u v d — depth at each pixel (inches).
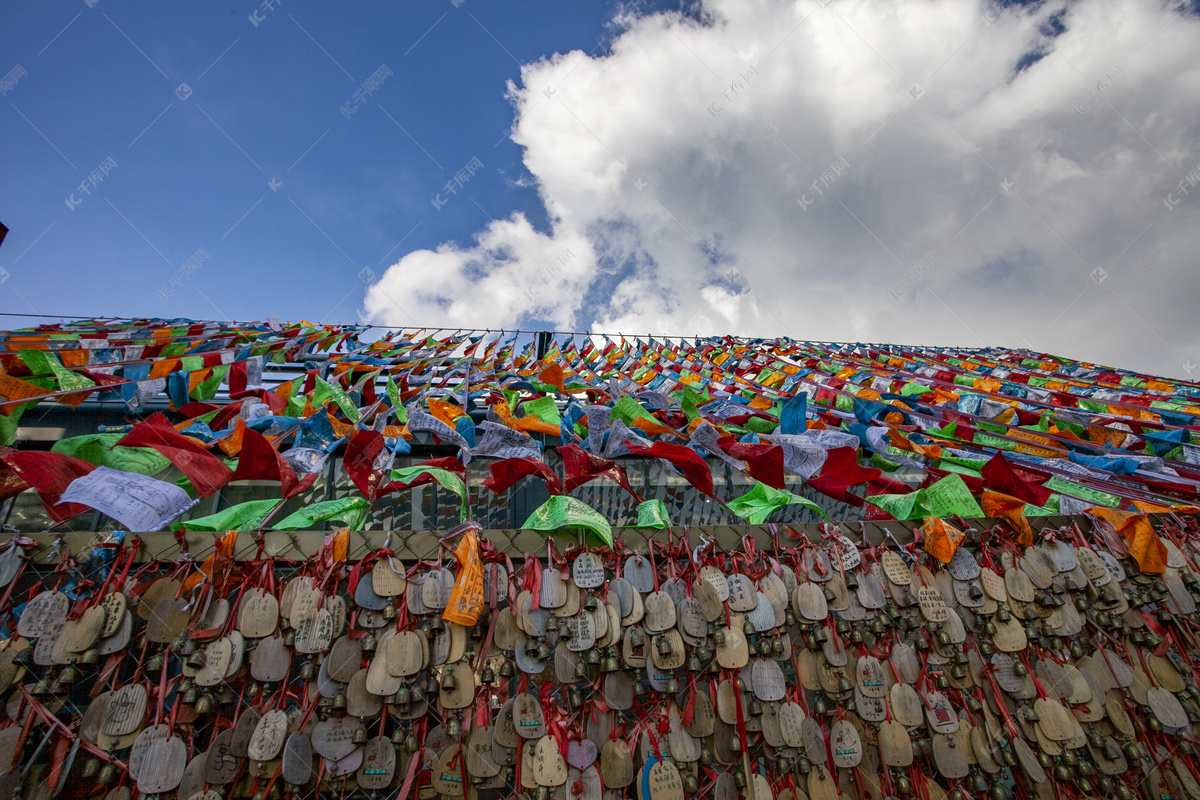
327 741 86.1
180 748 82.7
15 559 85.1
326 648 88.9
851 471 125.2
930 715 103.3
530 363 266.1
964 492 117.6
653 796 92.4
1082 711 107.6
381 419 149.5
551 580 97.3
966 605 110.4
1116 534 122.0
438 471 111.7
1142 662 115.5
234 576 93.4
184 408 147.4
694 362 291.0
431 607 92.7
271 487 154.6
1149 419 202.8
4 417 106.4
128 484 90.8
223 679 85.0
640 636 98.0
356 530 103.4
